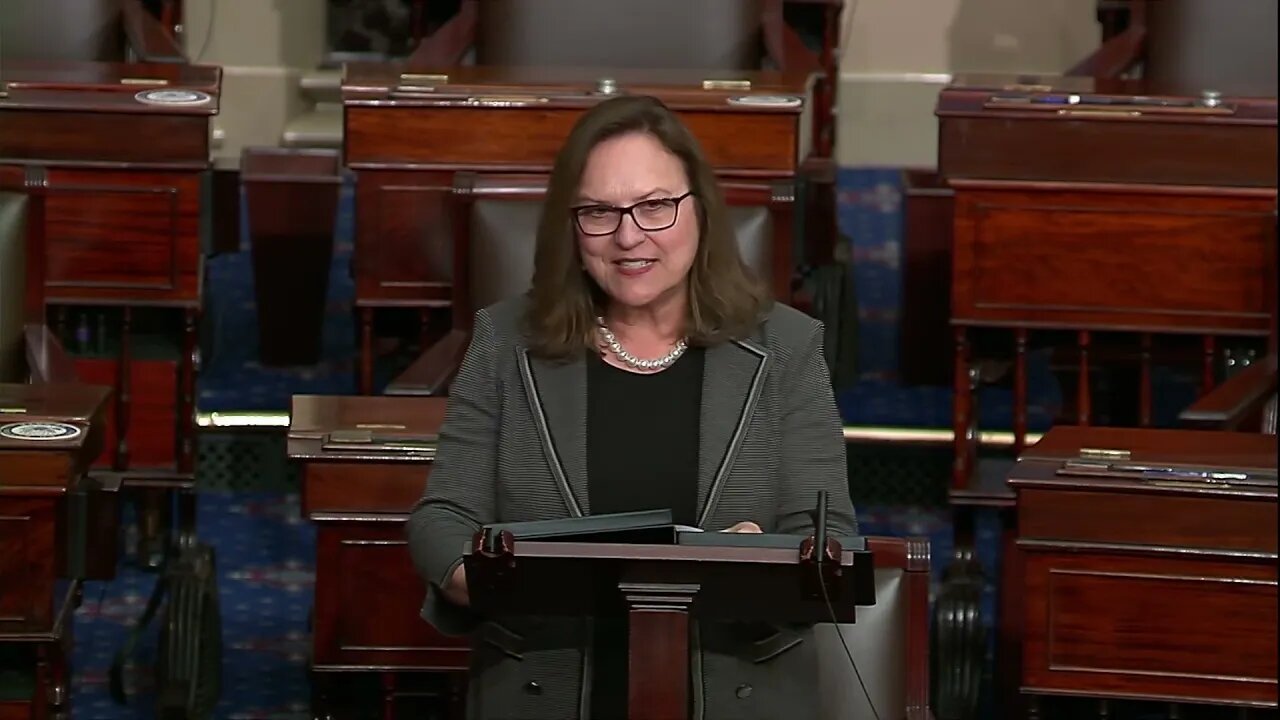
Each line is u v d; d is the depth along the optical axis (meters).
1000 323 16.17
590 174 9.72
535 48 19.75
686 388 9.91
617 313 9.95
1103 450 13.11
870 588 8.54
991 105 16.02
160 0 20.38
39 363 14.09
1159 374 18.45
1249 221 15.84
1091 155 15.98
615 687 9.66
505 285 14.41
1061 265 16.06
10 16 19.28
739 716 9.63
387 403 13.78
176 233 16.45
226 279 21.09
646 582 8.46
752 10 19.89
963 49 25.38
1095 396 18.17
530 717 9.71
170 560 15.67
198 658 14.67
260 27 24.81
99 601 16.41
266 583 16.92
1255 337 16.17
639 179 9.65
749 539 8.55
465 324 14.77
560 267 9.90
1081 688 12.73
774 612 8.62
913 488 18.30
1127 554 12.53
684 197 9.73
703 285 9.93
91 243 16.39
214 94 16.62
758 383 9.85
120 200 16.36
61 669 12.37
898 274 21.47
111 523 12.88
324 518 12.96
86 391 13.21
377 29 24.39
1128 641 12.64
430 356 14.62
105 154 16.31
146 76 17.14
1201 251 15.92
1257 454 13.05
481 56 19.86
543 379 9.91
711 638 9.65
